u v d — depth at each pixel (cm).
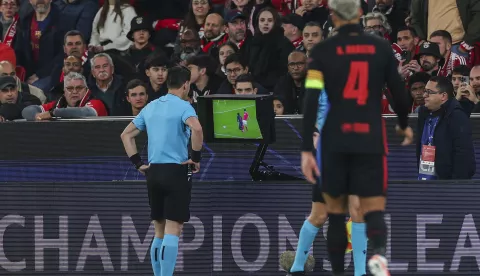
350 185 2609
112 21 4891
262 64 4316
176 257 3319
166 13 5012
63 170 3606
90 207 3516
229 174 3572
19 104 4050
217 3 5041
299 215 3459
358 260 2944
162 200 3325
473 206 3372
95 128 3591
